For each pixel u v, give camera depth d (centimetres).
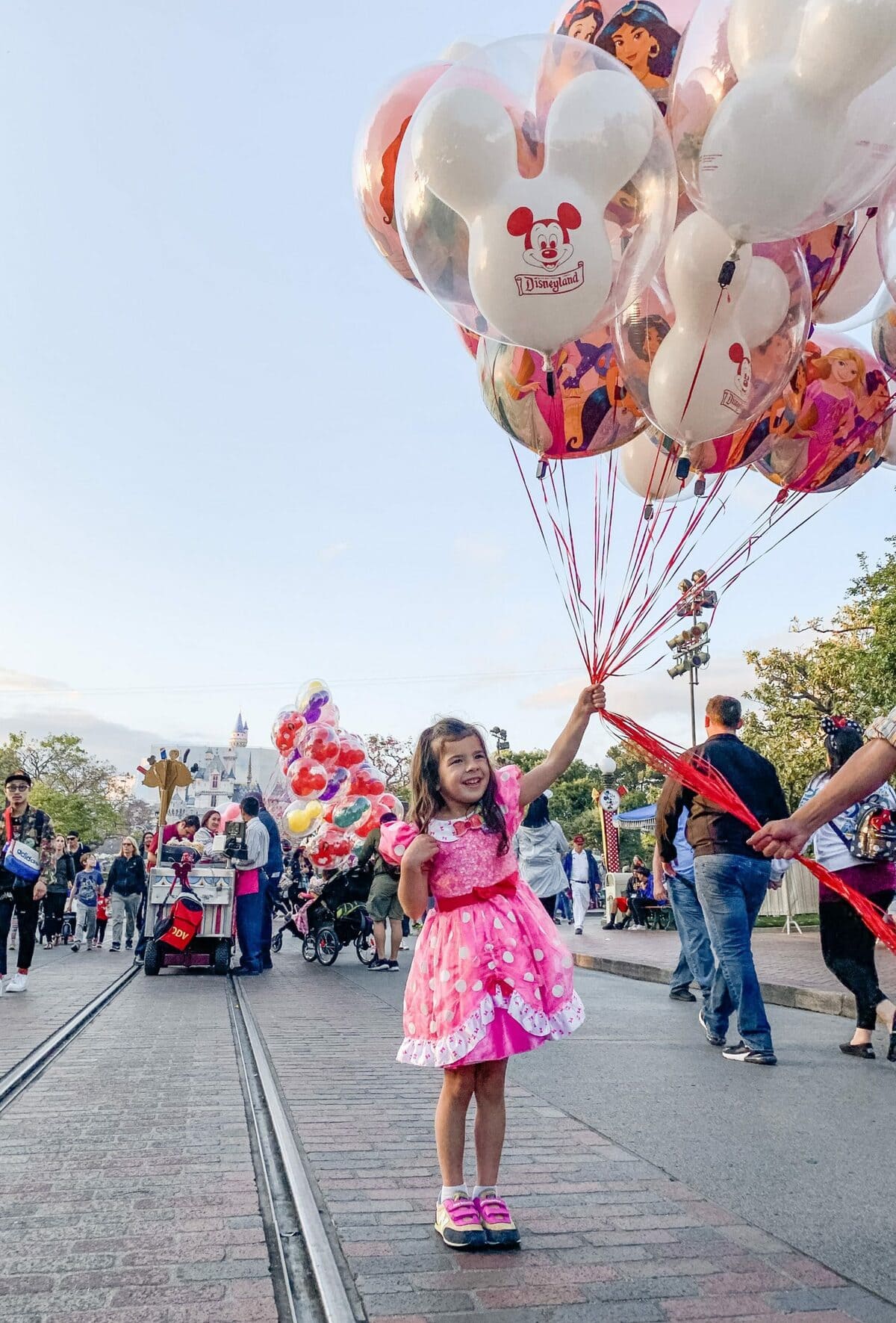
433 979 315
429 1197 336
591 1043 667
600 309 356
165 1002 881
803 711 2325
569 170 338
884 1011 605
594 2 379
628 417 427
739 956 605
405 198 360
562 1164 380
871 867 612
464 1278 268
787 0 301
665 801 671
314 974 1161
